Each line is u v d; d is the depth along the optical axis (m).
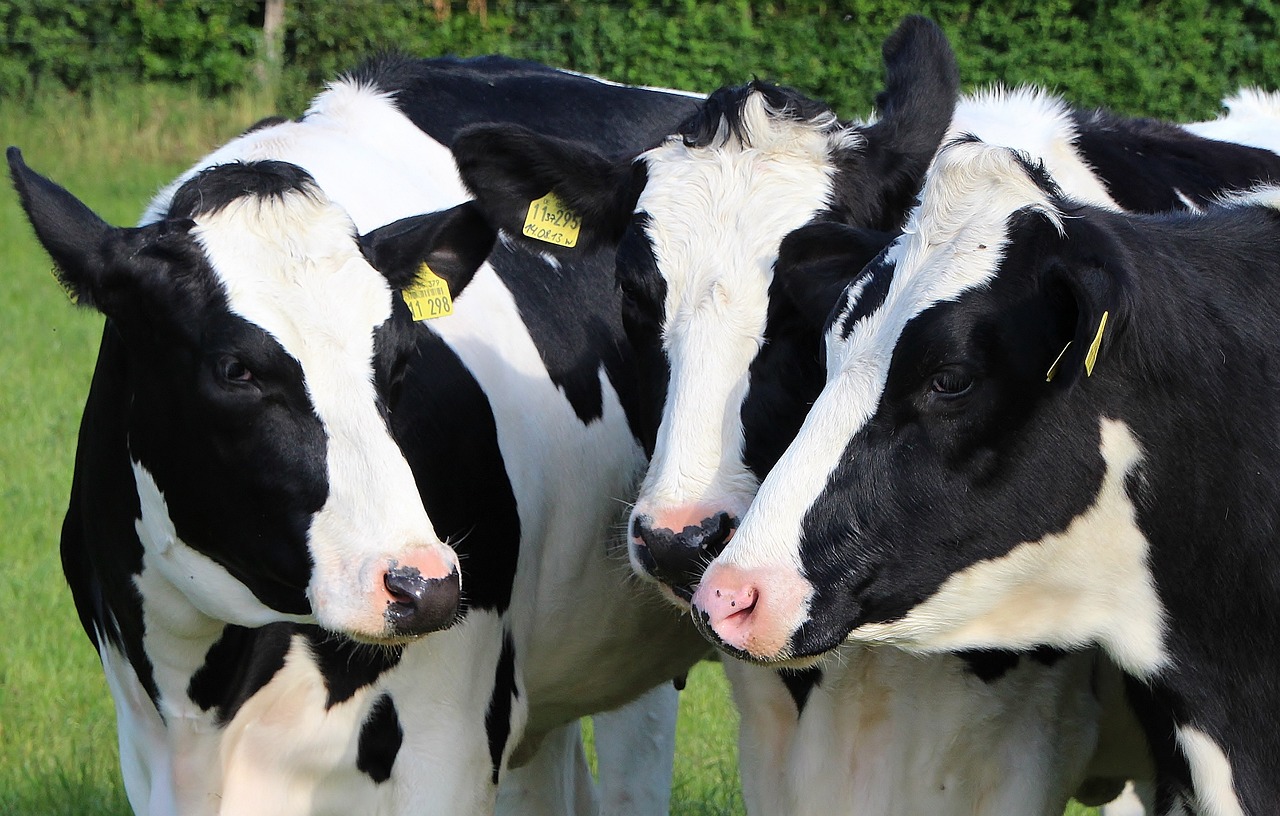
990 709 5.86
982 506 4.82
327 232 5.27
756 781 6.32
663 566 5.45
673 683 7.77
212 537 5.22
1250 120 8.38
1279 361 5.02
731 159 6.19
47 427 13.77
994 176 5.03
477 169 6.52
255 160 5.96
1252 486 4.96
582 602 6.62
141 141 27.08
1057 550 4.91
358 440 5.01
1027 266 4.80
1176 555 4.98
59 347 16.72
